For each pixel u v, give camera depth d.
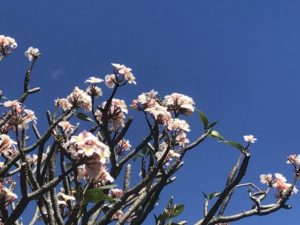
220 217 2.12
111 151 2.10
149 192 2.02
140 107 2.11
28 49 2.30
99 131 2.28
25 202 1.45
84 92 2.04
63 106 2.10
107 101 2.03
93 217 2.10
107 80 2.08
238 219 2.09
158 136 2.05
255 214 2.09
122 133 2.09
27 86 2.25
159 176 2.22
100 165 1.34
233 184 2.00
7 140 1.72
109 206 2.20
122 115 2.12
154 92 2.09
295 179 2.10
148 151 2.33
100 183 1.61
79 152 1.30
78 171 1.52
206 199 2.27
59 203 1.88
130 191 1.83
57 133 1.89
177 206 2.11
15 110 1.86
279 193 2.17
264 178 2.24
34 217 2.38
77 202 1.50
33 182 1.81
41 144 1.93
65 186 2.00
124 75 2.04
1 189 1.54
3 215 1.53
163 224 2.12
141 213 2.07
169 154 1.99
